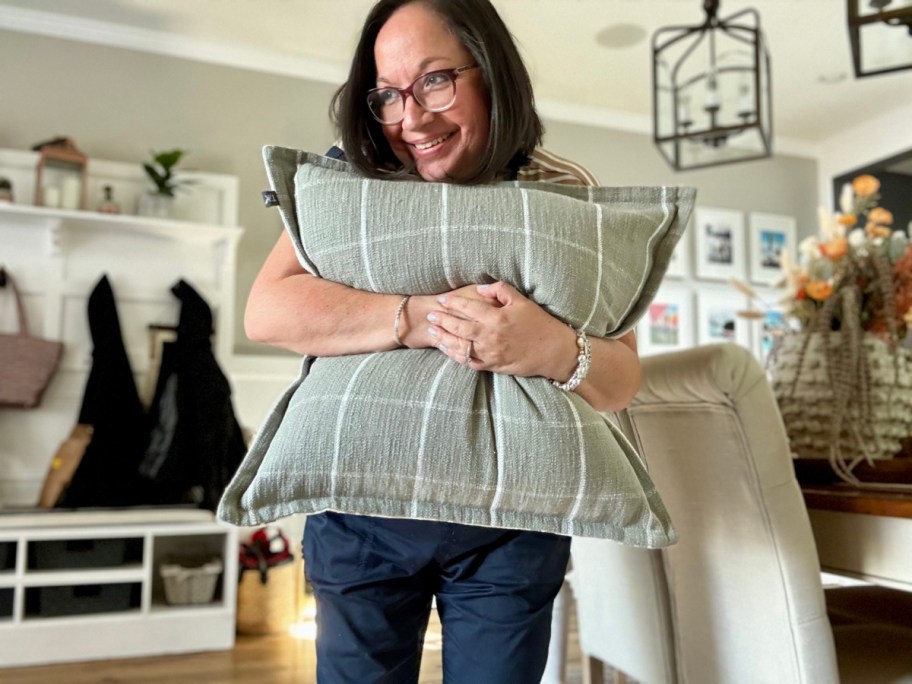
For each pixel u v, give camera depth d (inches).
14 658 101.2
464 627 34.5
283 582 119.7
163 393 124.7
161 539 129.4
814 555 40.6
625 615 54.2
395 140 37.5
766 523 40.6
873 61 70.7
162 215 131.6
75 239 131.0
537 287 31.4
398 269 31.8
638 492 31.6
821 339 53.1
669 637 49.6
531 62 141.5
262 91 148.4
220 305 137.6
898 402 51.9
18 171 128.2
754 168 192.9
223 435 121.0
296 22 136.9
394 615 34.7
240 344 142.3
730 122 107.0
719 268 185.0
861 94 168.9
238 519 31.2
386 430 29.7
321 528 35.5
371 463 29.7
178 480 118.8
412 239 31.5
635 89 165.3
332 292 32.8
